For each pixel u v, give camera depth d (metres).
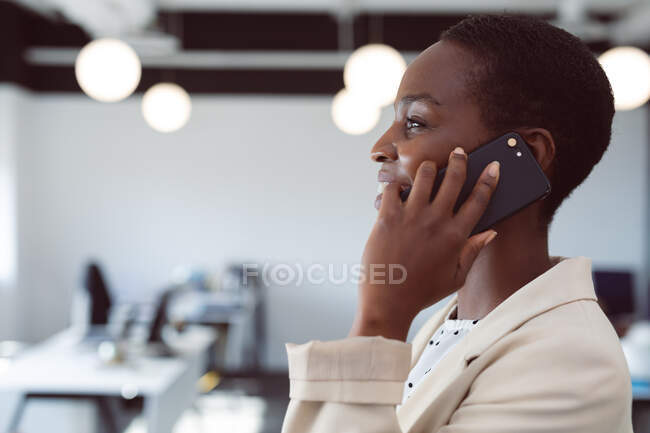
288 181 7.93
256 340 7.49
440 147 0.60
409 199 0.56
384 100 4.42
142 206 7.95
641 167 7.72
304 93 7.89
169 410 3.62
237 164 7.95
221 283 7.14
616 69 4.07
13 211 7.34
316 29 7.78
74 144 7.93
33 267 7.90
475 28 0.61
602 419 0.50
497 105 0.59
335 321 7.71
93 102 7.91
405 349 0.52
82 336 4.71
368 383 0.52
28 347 7.27
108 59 4.28
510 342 0.56
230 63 7.82
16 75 7.39
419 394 0.65
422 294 0.54
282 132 7.92
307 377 0.54
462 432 0.53
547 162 0.60
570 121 0.60
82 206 7.94
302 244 7.91
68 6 5.79
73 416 4.02
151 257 7.93
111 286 7.91
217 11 7.76
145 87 7.90
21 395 3.74
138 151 7.93
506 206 0.58
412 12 7.59
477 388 0.55
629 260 7.77
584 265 0.61
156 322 4.20
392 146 0.62
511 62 0.59
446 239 0.54
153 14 6.54
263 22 7.78
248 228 7.93
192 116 7.94
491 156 0.58
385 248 0.54
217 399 6.34
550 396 0.51
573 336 0.53
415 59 0.64
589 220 7.80
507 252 0.63
